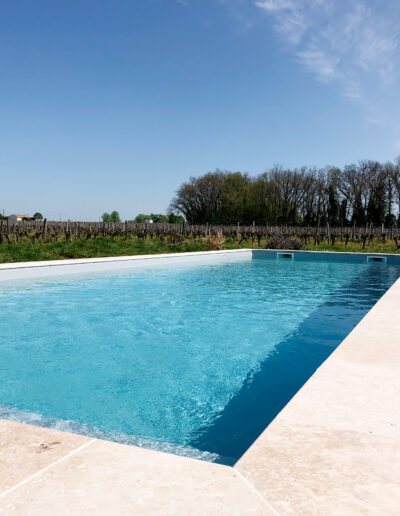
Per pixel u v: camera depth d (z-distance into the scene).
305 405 1.78
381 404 1.79
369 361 2.38
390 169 43.84
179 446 2.25
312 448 1.43
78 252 11.96
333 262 14.21
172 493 1.20
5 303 6.40
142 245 15.16
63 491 1.21
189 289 7.98
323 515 1.10
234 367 3.65
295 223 51.38
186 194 56.75
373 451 1.41
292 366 3.69
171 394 3.02
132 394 3.02
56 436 1.56
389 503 1.14
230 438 2.36
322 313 5.91
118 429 2.45
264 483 1.24
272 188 52.66
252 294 7.51
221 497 1.18
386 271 11.44
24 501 1.16
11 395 2.99
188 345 4.31
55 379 3.32
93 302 6.56
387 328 3.19
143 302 6.62
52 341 4.42
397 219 43.97
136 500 1.17
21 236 21.70
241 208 54.91
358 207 46.09
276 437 1.51
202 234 24.38
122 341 4.44
